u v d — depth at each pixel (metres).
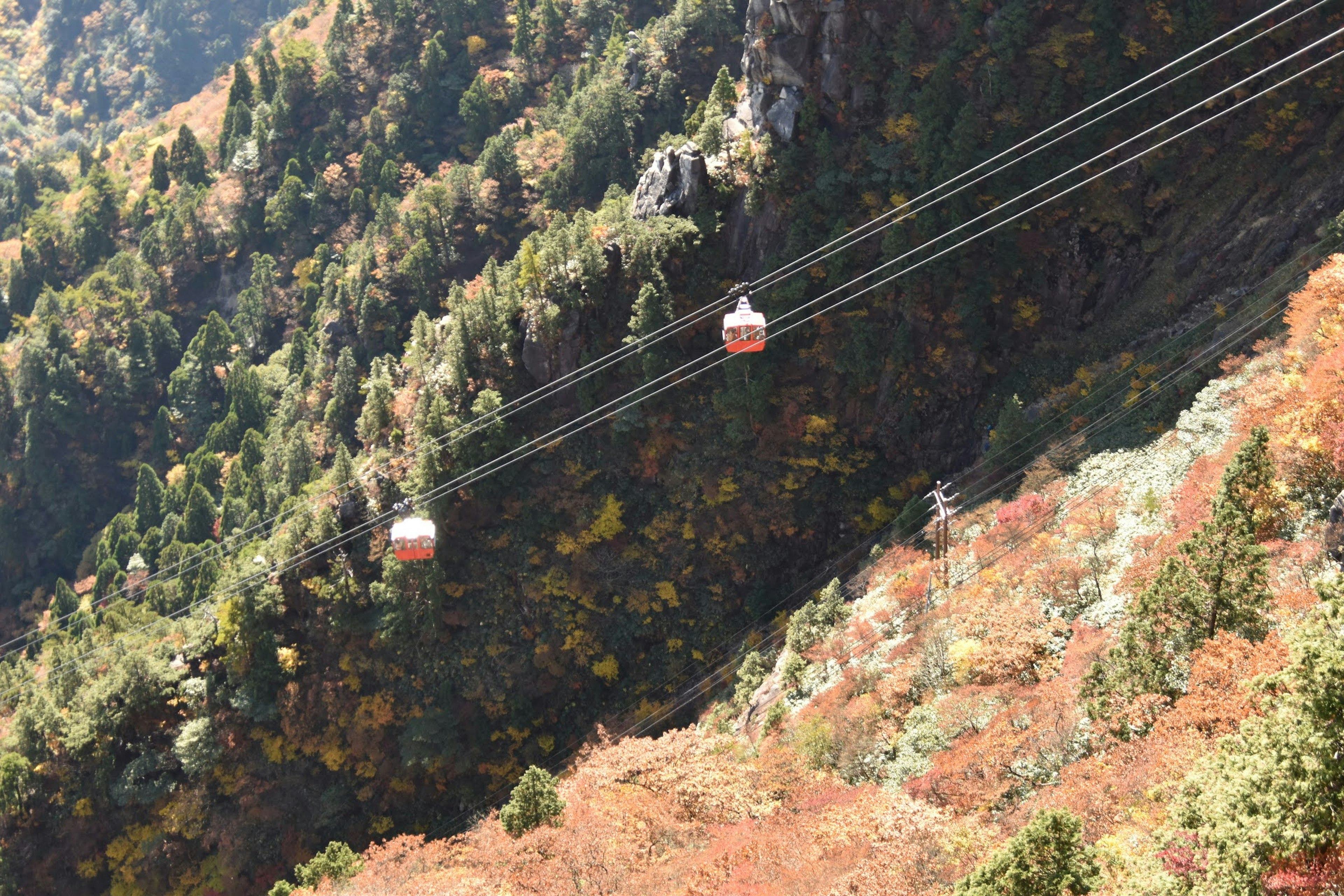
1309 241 95.38
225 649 116.44
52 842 115.44
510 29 189.75
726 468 109.88
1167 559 53.84
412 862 73.81
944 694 68.56
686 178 114.19
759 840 58.25
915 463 108.44
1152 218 105.19
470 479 110.81
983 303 106.50
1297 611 48.69
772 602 107.25
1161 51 105.94
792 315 110.81
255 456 152.00
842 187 110.44
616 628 109.69
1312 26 103.06
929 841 50.94
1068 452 90.81
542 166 156.75
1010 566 77.94
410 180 176.12
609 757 71.94
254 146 193.00
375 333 148.00
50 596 168.75
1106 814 44.53
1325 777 32.78
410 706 110.00
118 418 179.38
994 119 107.88
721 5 155.75
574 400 115.25
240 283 188.12
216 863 111.25
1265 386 71.38
